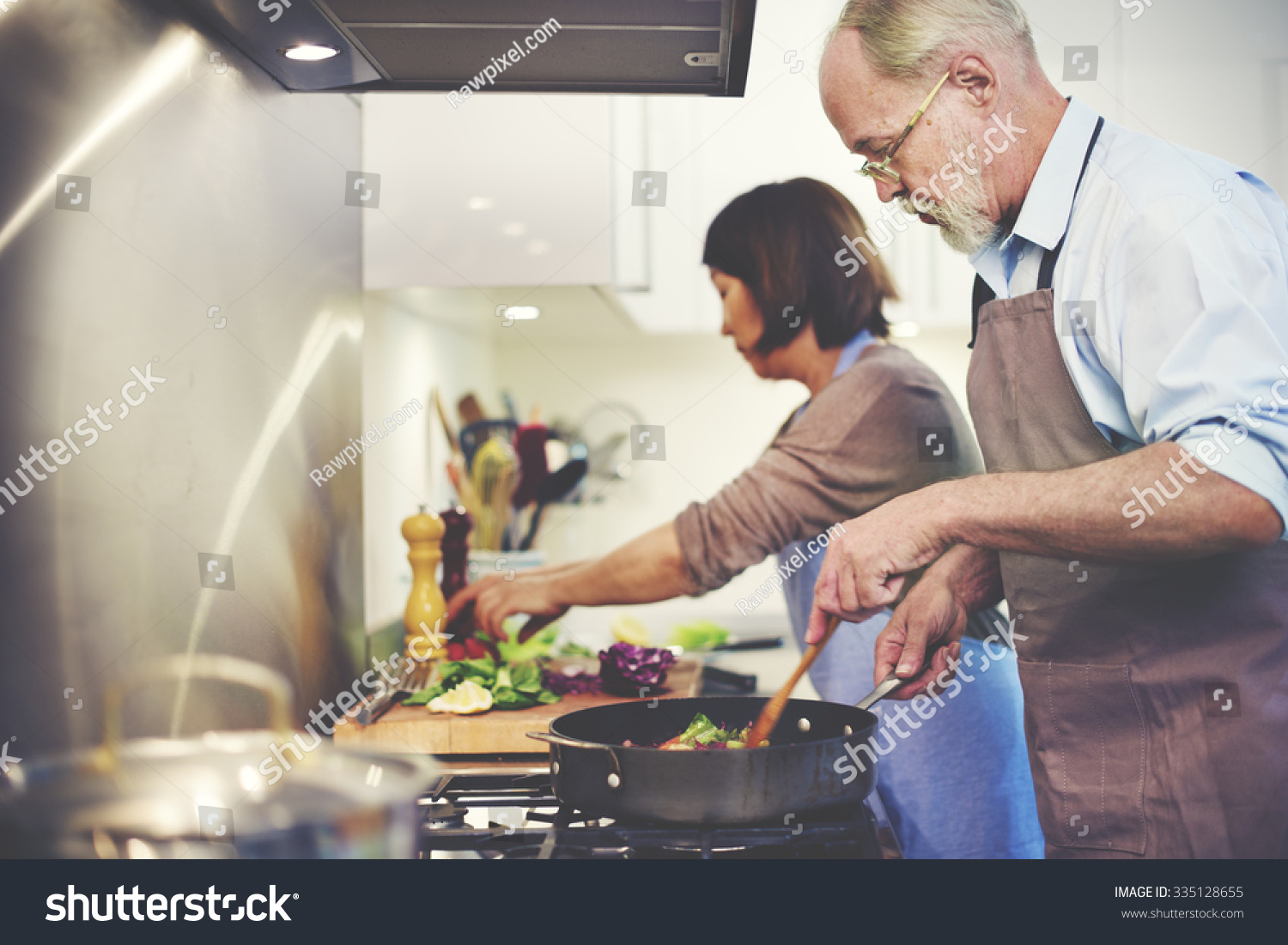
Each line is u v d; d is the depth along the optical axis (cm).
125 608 89
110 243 88
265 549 114
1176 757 101
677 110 143
